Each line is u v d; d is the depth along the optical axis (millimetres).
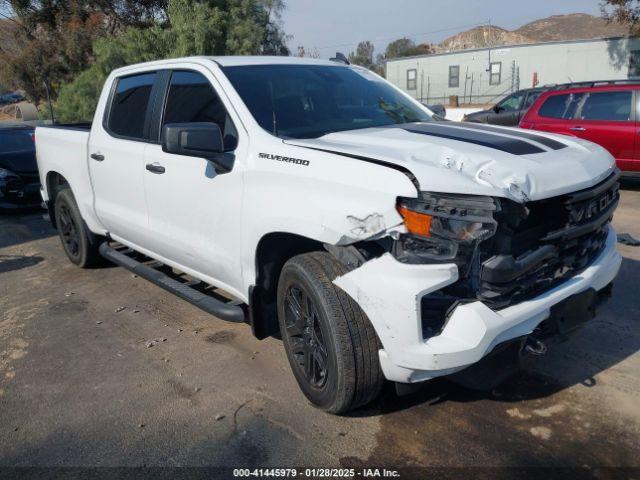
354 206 2666
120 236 4980
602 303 3365
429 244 2516
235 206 3373
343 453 2879
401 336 2562
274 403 3346
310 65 4168
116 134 4664
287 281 3146
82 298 5234
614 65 32594
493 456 2805
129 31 20047
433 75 38969
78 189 5324
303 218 2879
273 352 3994
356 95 4027
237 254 3451
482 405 3227
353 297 2697
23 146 10070
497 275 2592
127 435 3115
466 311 2570
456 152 2771
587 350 3781
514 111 13359
